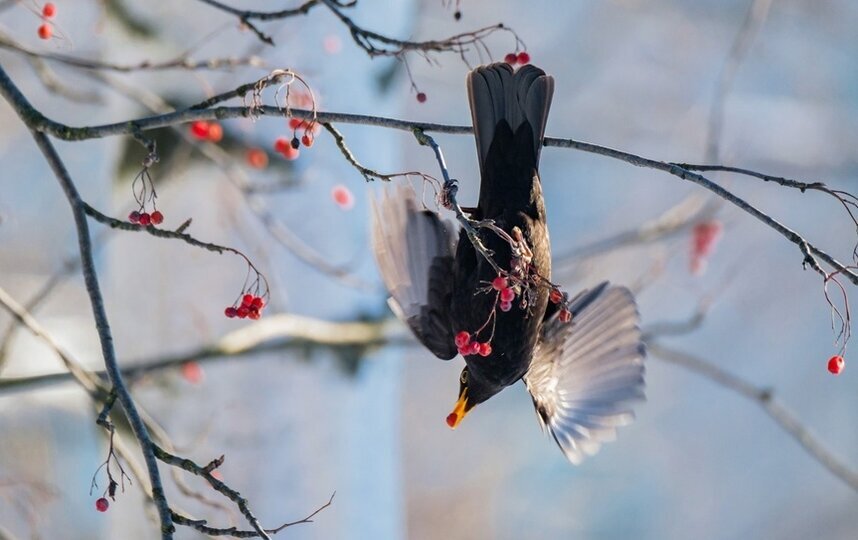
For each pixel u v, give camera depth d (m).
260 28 10.59
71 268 10.71
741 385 12.59
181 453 10.03
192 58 10.59
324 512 10.62
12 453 18.11
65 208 20.95
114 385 5.83
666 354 12.70
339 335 10.66
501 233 6.16
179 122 6.34
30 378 9.89
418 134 6.21
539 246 7.76
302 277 10.80
